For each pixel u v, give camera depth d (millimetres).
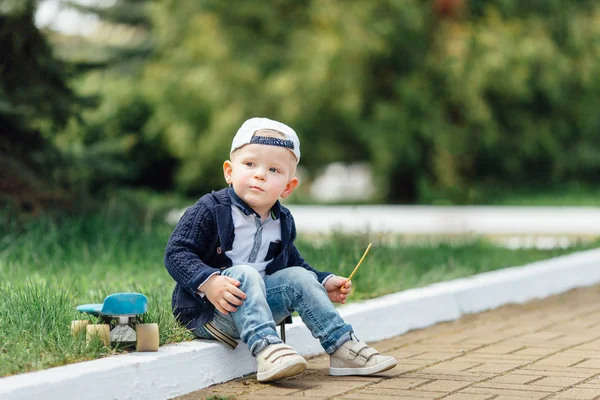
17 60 9906
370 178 29906
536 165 29516
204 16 27078
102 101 10766
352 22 24609
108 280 6402
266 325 4398
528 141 27641
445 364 5129
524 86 26016
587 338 6043
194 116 28203
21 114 9688
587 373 4836
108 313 4223
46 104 10109
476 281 7625
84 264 7395
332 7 24906
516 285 7984
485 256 9742
